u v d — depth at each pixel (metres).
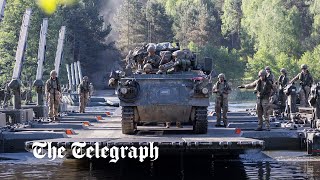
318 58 103.12
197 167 18.55
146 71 22.02
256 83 22.52
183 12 133.50
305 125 26.03
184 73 21.77
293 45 110.25
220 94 25.58
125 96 21.05
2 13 26.11
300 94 32.78
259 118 22.50
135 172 17.61
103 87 109.56
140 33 121.38
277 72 105.50
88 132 22.80
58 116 29.58
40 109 33.12
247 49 122.44
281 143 21.66
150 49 22.86
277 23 110.25
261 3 122.75
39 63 33.62
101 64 113.31
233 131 22.50
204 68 24.47
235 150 18.42
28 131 22.38
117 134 21.52
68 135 21.45
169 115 21.52
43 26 34.09
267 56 108.25
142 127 24.16
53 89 28.34
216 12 141.88
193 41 123.12
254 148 17.39
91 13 113.75
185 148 17.47
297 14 110.81
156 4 123.81
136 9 121.81
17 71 28.98
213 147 17.42
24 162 19.48
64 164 19.06
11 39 67.44
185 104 21.00
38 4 74.69
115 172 17.62
